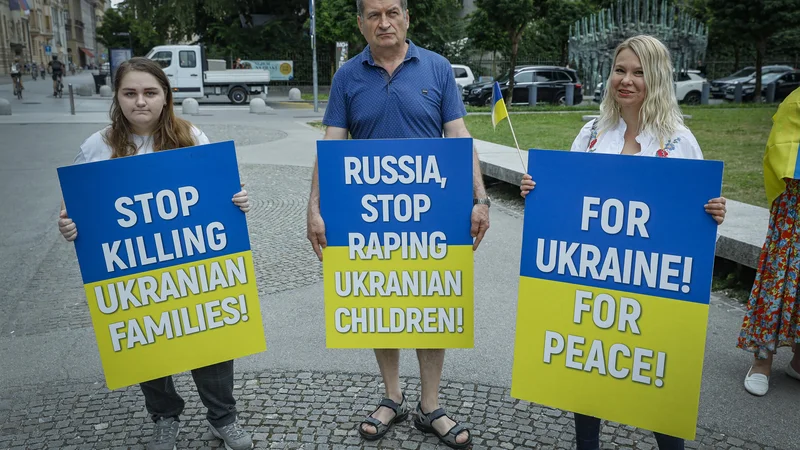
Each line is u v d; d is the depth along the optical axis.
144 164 2.55
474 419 3.15
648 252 2.34
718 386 3.44
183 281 2.67
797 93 3.05
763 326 3.29
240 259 2.73
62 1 99.81
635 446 2.90
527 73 24.08
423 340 2.85
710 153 11.02
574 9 33.09
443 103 2.85
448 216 2.74
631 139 2.54
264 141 14.03
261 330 2.79
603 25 18.83
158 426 2.84
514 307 4.64
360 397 3.37
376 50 2.73
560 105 23.69
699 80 24.22
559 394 2.55
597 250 2.41
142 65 2.58
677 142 2.43
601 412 2.49
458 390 3.44
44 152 11.91
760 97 24.77
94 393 3.45
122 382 2.66
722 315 4.43
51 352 3.96
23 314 4.61
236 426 2.88
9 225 7.05
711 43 36.12
